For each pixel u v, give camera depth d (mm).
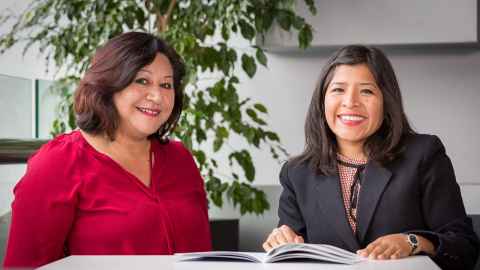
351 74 1940
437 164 1900
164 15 3186
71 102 2922
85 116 1940
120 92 1942
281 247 1493
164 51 2016
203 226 2055
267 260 1450
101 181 1897
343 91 1948
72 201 1856
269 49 3516
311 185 1981
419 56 3609
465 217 1883
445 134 3609
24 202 1826
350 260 1466
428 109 3617
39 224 1820
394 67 3637
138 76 1952
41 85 2695
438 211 1862
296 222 2014
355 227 1902
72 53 3127
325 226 1921
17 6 3703
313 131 2033
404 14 3229
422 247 1649
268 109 3711
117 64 1919
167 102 1986
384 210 1865
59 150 1910
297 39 3283
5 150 1931
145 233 1890
